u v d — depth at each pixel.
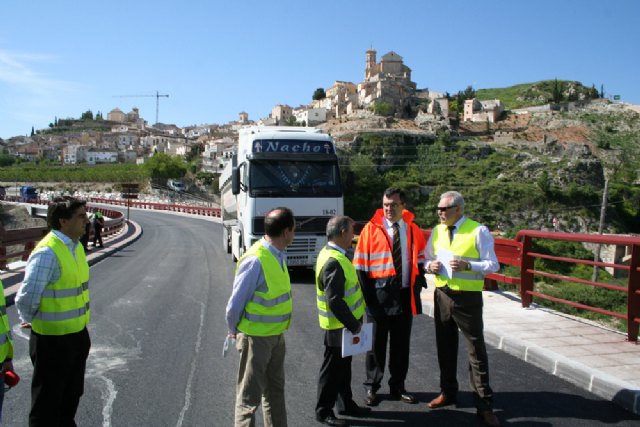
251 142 12.78
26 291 3.57
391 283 5.02
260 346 3.84
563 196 82.38
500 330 6.88
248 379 3.84
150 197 97.75
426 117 120.75
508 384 5.35
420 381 5.59
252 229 12.20
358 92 142.25
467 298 4.63
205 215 59.09
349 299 4.48
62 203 3.83
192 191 109.62
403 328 5.07
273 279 3.90
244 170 12.84
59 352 3.74
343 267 4.46
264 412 4.09
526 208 80.00
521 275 8.41
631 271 6.27
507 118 153.50
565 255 27.62
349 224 4.55
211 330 7.81
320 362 6.20
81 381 3.97
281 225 3.97
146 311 9.16
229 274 14.14
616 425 4.37
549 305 10.88
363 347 4.51
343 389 4.68
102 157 159.62
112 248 20.72
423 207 80.31
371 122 112.44
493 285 9.95
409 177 89.75
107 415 4.64
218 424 4.46
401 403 4.99
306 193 12.42
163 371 5.88
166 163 111.44
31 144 186.75
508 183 85.88
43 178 119.50
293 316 8.74
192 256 19.12
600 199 83.38
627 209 85.31
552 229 76.75
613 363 5.48
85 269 4.00
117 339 7.26
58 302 3.73
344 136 100.88
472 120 148.12
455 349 4.91
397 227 5.17
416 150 101.56
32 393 3.75
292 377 5.68
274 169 12.48
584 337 6.55
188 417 4.60
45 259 3.65
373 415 4.70
